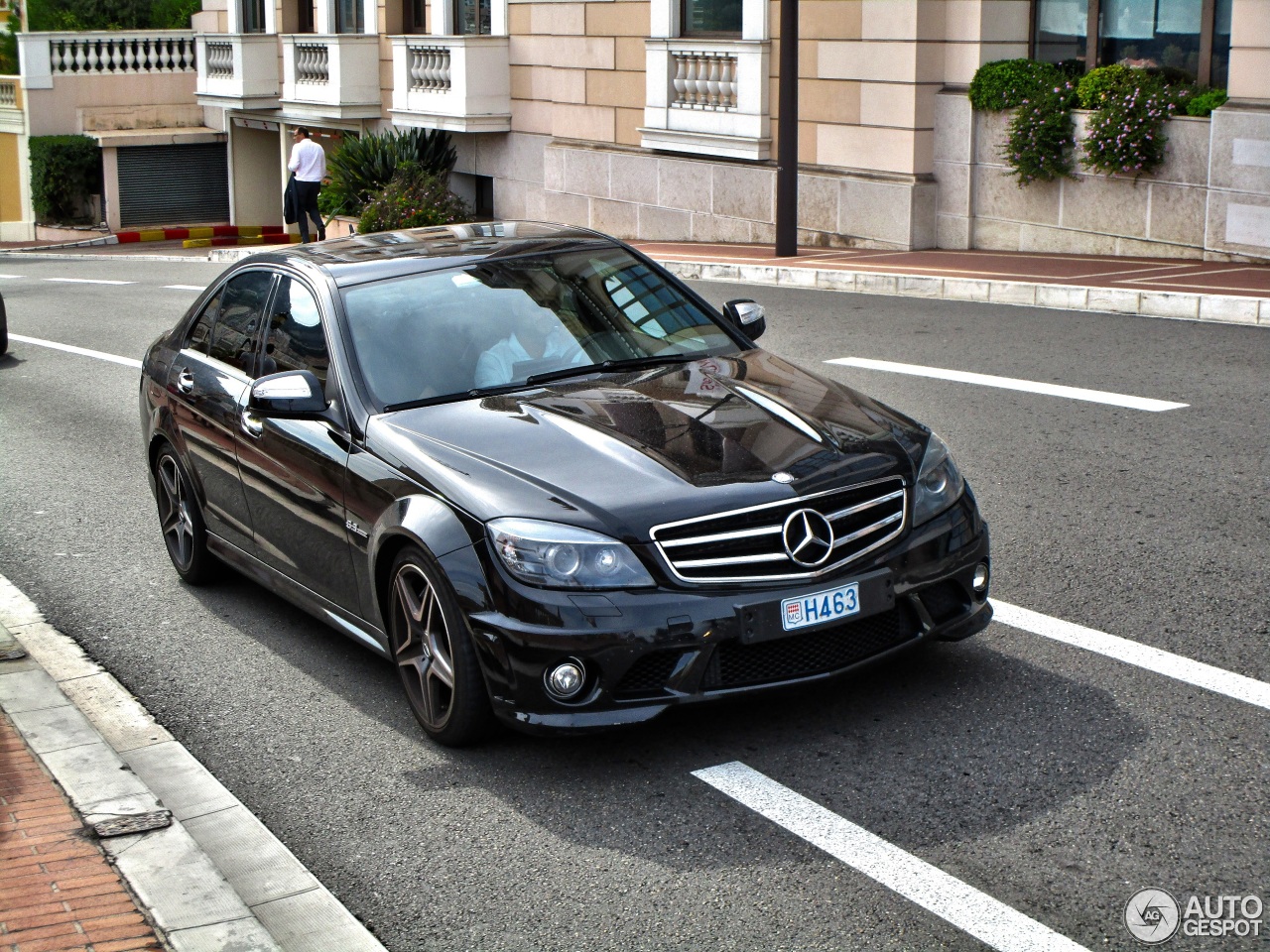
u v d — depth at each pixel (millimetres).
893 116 17391
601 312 5957
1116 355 10398
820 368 10672
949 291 13875
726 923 3828
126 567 7445
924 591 4895
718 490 4621
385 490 5090
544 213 24484
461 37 24469
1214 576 6051
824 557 4629
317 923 3986
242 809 4703
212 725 5438
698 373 5582
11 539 8023
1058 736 4734
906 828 4238
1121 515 6926
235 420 6195
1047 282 13219
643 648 4473
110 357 14172
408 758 5023
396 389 5484
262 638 6336
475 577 4645
